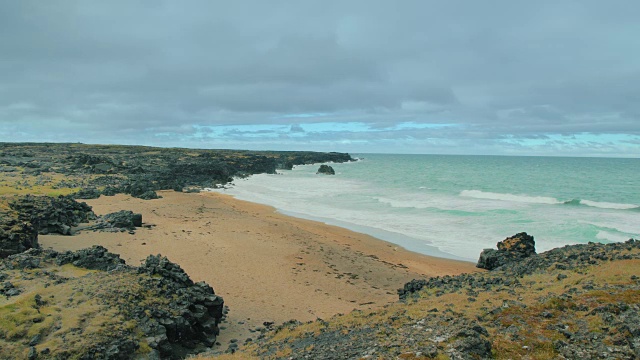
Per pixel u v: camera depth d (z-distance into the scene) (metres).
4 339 18.19
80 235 43.31
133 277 25.00
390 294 32.78
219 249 42.50
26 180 77.00
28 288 22.55
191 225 52.75
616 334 15.24
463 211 66.88
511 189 100.69
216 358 19.50
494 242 48.75
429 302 23.20
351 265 40.09
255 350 20.59
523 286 23.27
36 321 19.42
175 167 118.56
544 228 53.22
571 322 16.80
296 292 32.59
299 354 17.89
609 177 136.25
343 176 147.00
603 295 18.61
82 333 19.22
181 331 22.50
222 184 112.62
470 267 40.16
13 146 164.12
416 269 39.50
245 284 33.72
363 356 15.77
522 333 16.23
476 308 20.06
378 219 63.44
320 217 66.00
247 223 56.41
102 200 67.88
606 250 26.86
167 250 40.75
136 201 69.69
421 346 15.47
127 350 19.38
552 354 14.65
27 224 35.31
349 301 31.19
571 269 24.45
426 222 60.19
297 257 41.53
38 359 17.41
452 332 16.41
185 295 24.81
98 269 26.88
